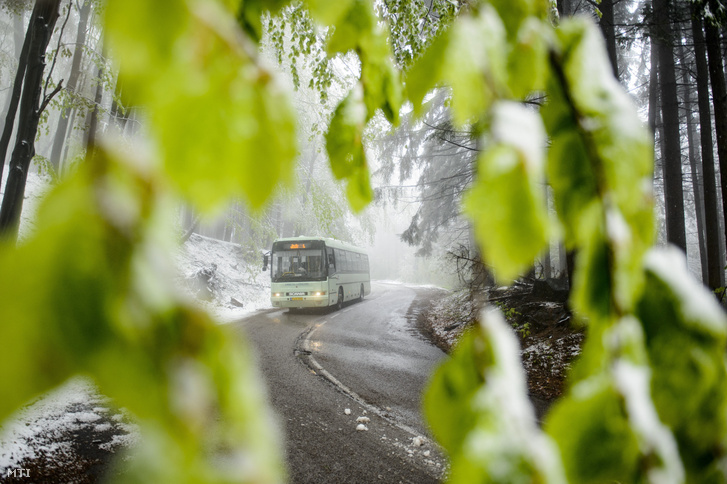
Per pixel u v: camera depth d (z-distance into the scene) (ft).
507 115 0.83
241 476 0.53
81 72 26.53
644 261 1.01
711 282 34.53
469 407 0.82
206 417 0.54
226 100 0.61
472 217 0.76
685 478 1.00
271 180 0.64
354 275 64.39
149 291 0.52
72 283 0.49
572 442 0.88
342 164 1.46
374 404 19.63
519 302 36.73
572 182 1.09
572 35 1.12
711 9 25.39
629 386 0.90
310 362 26.96
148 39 0.57
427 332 40.98
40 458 12.07
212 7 0.65
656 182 65.05
